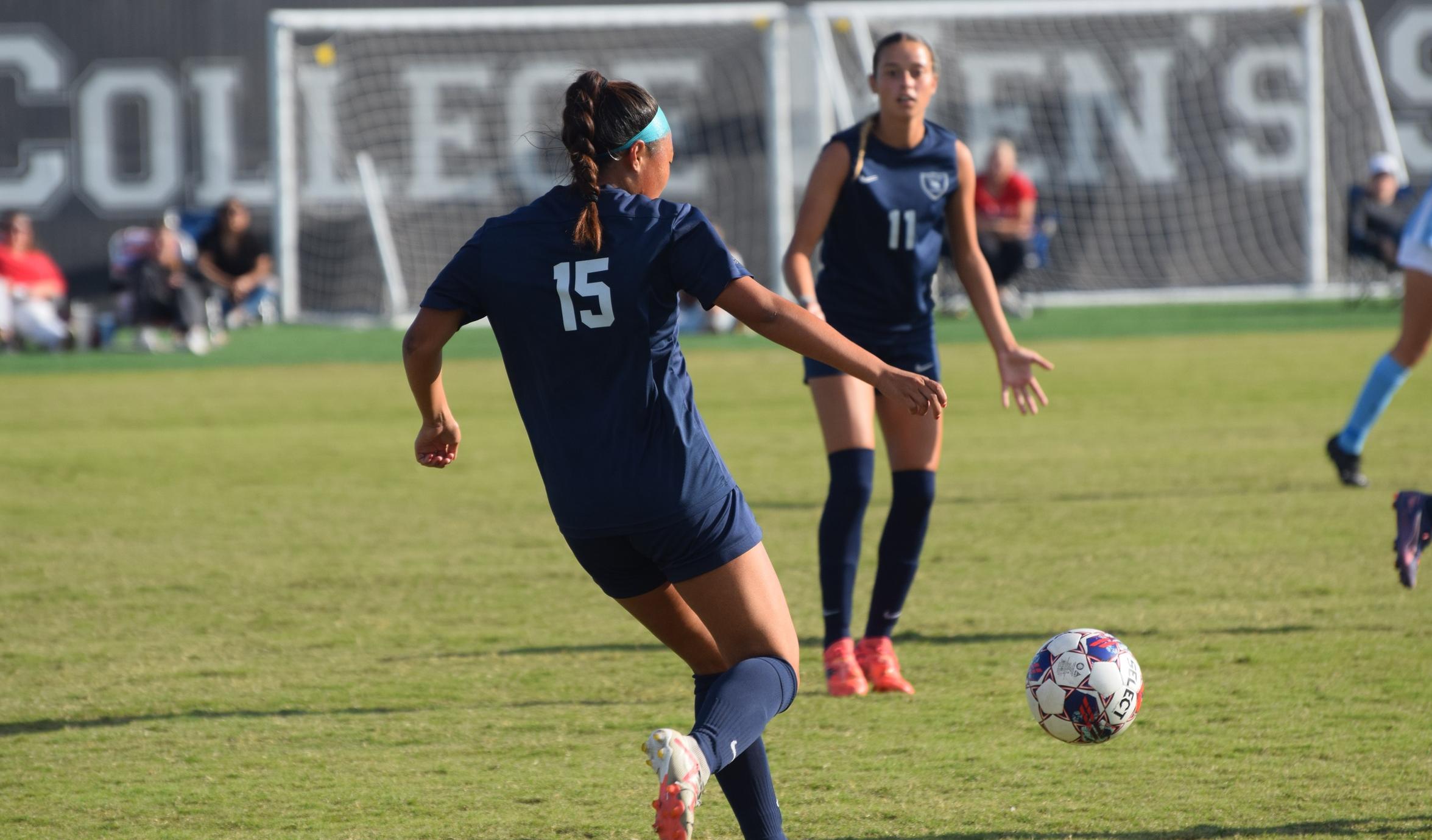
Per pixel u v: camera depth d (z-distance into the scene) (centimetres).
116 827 1326
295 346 7131
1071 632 1416
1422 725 1557
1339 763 1437
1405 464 3328
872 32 9619
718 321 7394
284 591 2358
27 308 6894
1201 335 6656
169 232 6950
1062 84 9669
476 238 1102
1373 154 9725
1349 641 1908
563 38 9706
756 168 9769
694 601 1102
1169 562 2425
